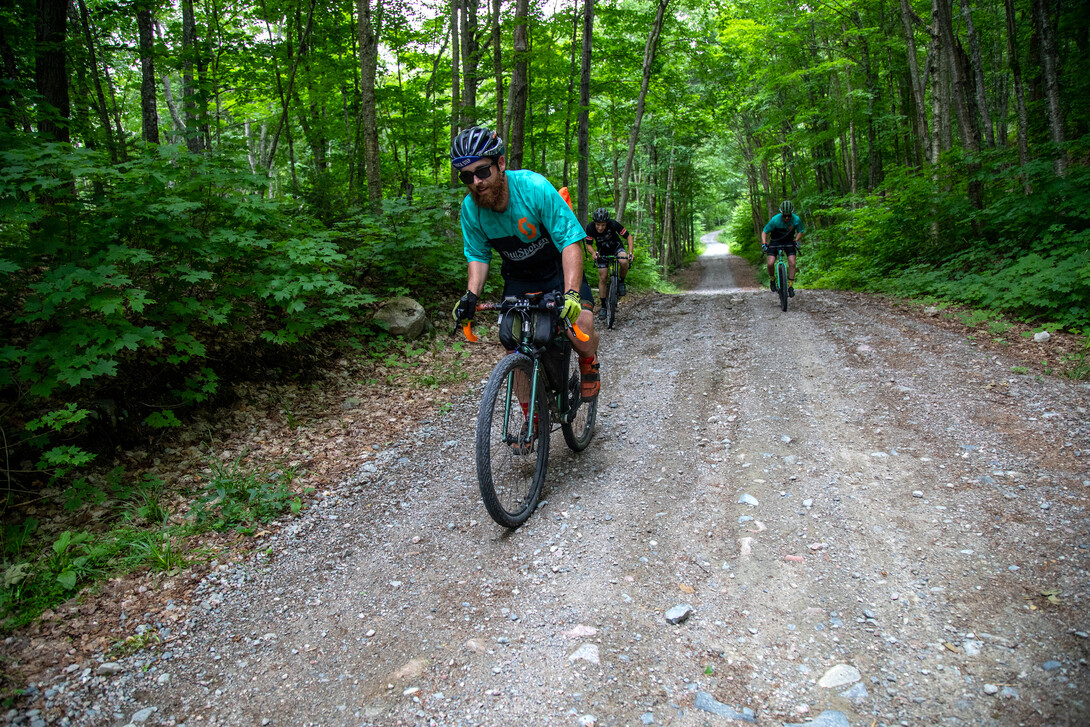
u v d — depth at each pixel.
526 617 2.39
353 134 12.22
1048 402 3.92
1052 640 1.98
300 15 10.36
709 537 2.84
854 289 10.77
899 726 1.75
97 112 8.49
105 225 3.87
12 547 2.90
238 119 14.99
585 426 4.02
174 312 4.04
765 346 6.25
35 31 6.36
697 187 34.41
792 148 23.73
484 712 1.94
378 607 2.52
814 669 2.00
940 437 3.62
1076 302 5.80
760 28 18.31
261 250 4.95
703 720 1.84
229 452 4.07
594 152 21.73
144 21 9.50
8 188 3.36
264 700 2.04
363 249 6.79
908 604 2.25
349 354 5.96
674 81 15.87
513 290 3.38
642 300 11.53
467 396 5.34
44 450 3.44
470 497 3.47
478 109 11.35
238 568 2.82
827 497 3.09
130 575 2.74
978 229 9.16
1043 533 2.55
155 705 2.01
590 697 1.96
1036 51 12.27
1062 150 7.75
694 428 4.21
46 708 1.98
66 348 3.24
